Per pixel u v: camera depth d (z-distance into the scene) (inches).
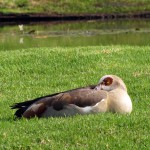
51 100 434.0
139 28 1622.8
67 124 403.5
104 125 398.9
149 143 370.9
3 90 622.8
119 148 364.2
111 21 1991.9
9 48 1182.3
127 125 402.9
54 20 2066.9
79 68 721.6
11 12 2106.3
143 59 768.3
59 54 782.5
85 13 2154.3
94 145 368.5
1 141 381.1
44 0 2252.7
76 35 1445.6
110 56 777.6
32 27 1776.6
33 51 841.5
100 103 426.9
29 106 441.1
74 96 431.2
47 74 705.0
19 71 717.9
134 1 2260.1
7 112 494.9
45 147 366.9
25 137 384.8
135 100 546.0
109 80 442.0
